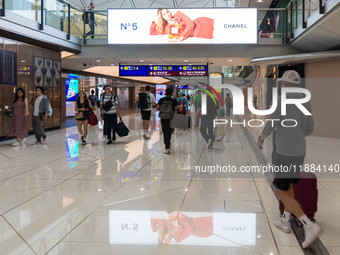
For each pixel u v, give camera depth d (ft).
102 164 21.01
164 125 24.68
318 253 8.84
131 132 40.27
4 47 32.50
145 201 13.52
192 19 43.65
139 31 44.21
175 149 26.86
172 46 44.93
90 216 11.85
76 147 28.17
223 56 44.42
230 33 43.27
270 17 43.37
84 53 45.73
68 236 10.16
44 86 39.70
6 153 25.13
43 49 39.47
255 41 42.96
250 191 14.73
